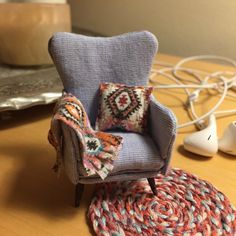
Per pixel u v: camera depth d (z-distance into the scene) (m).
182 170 0.14
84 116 0.13
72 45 0.14
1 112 0.17
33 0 0.20
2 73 0.20
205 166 0.14
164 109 0.12
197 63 0.25
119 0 0.27
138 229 0.11
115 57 0.15
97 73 0.14
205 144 0.15
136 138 0.13
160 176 0.13
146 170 0.12
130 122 0.14
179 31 0.26
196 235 0.11
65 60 0.14
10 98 0.16
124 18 0.28
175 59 0.25
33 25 0.19
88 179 0.12
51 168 0.14
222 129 0.17
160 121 0.12
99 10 0.29
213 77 0.22
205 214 0.12
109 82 0.15
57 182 0.13
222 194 0.12
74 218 0.12
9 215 0.12
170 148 0.12
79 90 0.14
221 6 0.24
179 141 0.16
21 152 0.15
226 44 0.25
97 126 0.15
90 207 0.12
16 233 0.11
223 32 0.25
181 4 0.25
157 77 0.22
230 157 0.15
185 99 0.20
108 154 0.12
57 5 0.20
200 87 0.20
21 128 0.17
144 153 0.12
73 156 0.11
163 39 0.27
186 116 0.18
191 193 0.12
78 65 0.14
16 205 0.12
